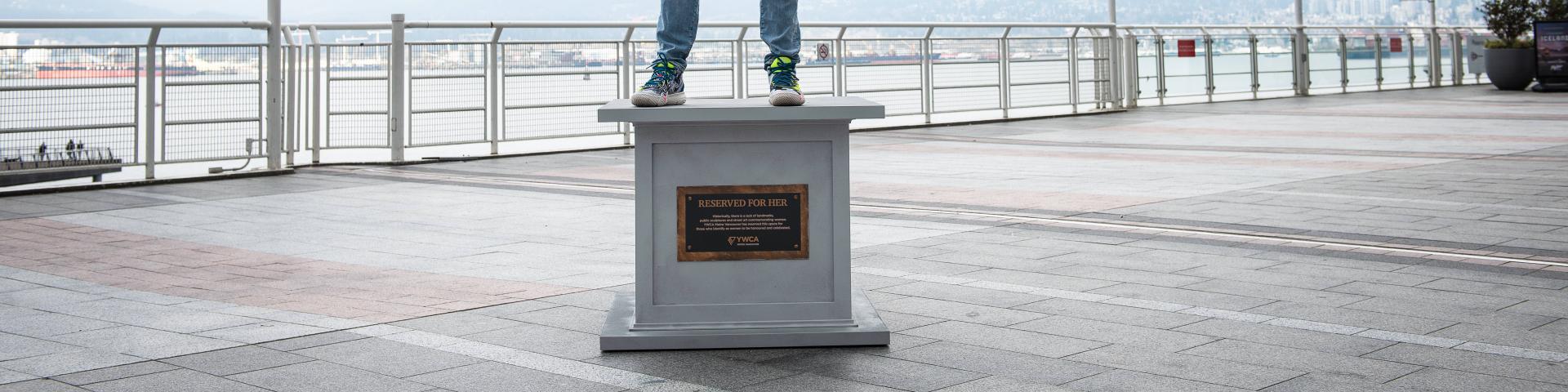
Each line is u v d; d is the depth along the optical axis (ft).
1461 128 56.13
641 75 56.39
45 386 14.14
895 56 66.69
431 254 24.61
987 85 70.85
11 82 37.14
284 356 15.61
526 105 52.37
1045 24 72.95
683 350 15.93
